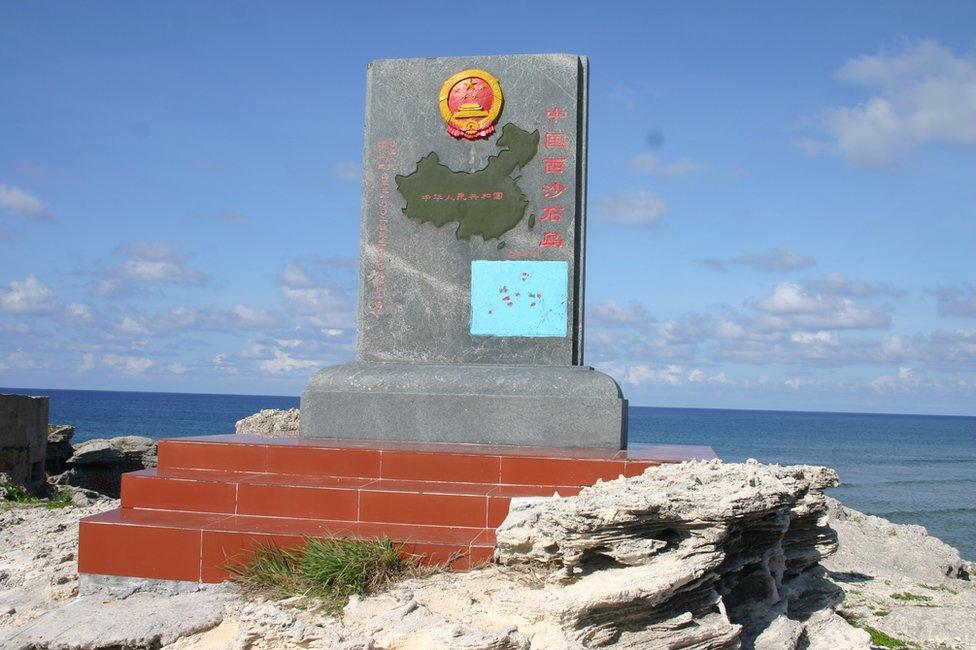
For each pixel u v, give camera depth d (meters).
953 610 9.49
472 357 8.39
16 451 16.59
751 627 5.91
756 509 5.38
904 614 9.22
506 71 8.49
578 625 4.91
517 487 6.71
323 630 4.94
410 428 7.95
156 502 6.81
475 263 8.45
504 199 8.43
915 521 29.52
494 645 4.62
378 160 8.68
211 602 5.65
